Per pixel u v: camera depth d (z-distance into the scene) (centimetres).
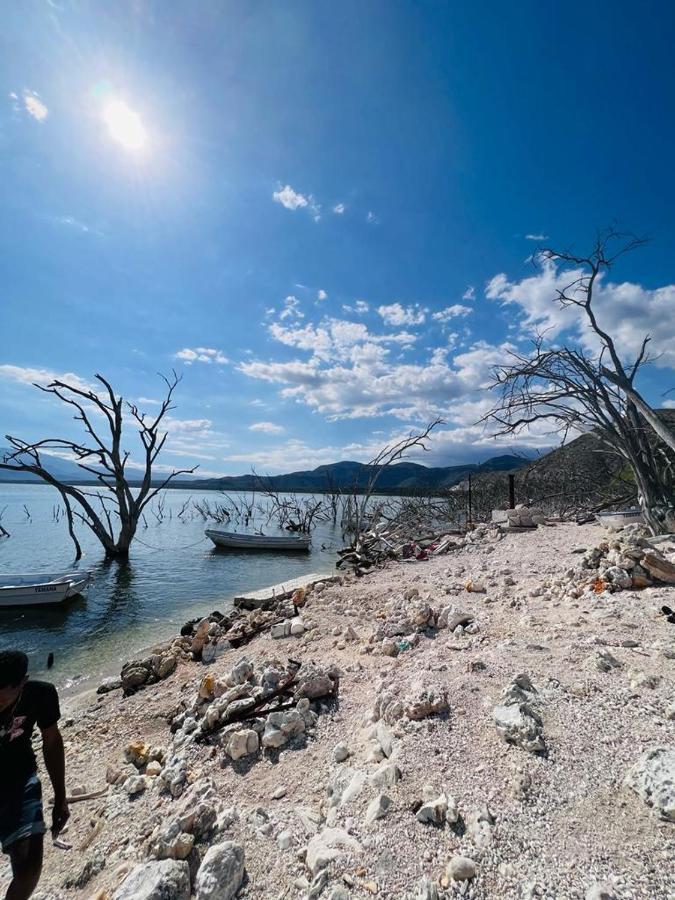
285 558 2503
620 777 280
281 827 304
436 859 245
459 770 313
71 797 434
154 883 256
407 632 673
